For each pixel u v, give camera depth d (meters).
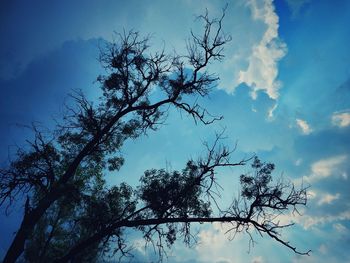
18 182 17.09
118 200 18.19
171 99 18.64
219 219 15.88
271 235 15.06
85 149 18.61
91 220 17.62
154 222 16.19
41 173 17.80
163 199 16.48
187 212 16.67
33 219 16.61
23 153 17.72
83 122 19.19
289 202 15.26
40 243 24.16
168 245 16.55
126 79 18.78
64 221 24.45
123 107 19.23
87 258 20.08
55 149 18.52
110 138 20.09
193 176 16.94
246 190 15.94
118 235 17.02
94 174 21.58
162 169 17.23
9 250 16.22
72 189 17.61
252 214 15.65
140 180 17.30
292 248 14.91
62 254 23.86
